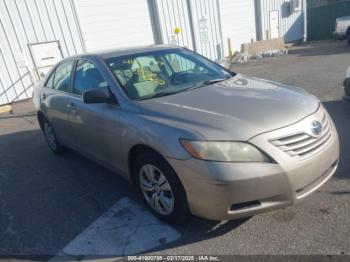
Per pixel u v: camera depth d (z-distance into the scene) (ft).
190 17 46.34
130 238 9.61
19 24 32.24
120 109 10.62
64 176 14.61
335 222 9.09
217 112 9.00
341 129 15.93
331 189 10.74
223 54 53.72
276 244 8.55
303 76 31.09
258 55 50.42
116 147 11.02
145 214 10.71
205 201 8.32
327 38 72.90
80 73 13.38
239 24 56.49
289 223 9.30
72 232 10.30
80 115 12.69
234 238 9.01
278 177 8.04
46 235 10.32
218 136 8.14
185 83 11.75
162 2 42.09
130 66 12.04
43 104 16.52
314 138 8.75
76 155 17.11
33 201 12.67
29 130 23.57
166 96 10.66
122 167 11.20
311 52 50.49
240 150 7.98
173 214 9.46
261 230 9.17
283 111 8.93
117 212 11.07
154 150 9.25
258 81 11.97
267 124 8.38
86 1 35.94
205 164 8.05
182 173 8.50
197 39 47.88
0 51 31.89
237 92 10.41
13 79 33.09
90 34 36.88
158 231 9.73
